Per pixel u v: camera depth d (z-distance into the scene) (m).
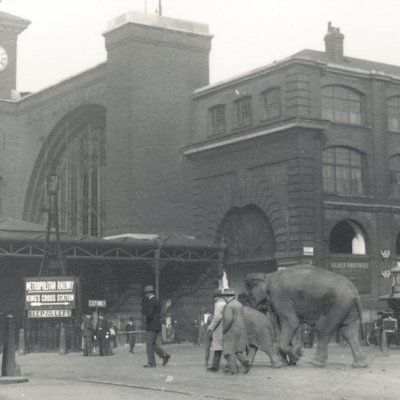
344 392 16.36
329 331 22.41
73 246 45.22
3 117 66.75
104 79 56.81
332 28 51.78
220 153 50.47
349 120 48.22
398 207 48.84
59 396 15.79
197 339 47.59
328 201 45.91
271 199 46.31
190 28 54.97
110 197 53.53
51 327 38.69
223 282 49.47
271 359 21.92
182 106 54.16
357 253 47.34
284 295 22.52
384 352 28.97
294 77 45.84
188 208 53.00
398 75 51.69
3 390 17.02
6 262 51.94
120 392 16.55
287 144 45.56
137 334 49.28
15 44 72.00
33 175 65.38
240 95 49.84
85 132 62.41
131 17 53.03
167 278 52.25
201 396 15.93
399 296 37.50
